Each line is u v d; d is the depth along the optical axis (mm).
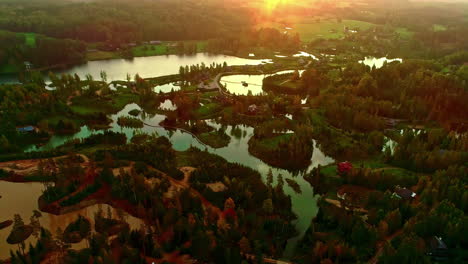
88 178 128750
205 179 130125
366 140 163000
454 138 157125
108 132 161875
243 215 110062
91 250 96062
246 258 96688
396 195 122625
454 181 123688
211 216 111125
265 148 158250
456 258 95188
